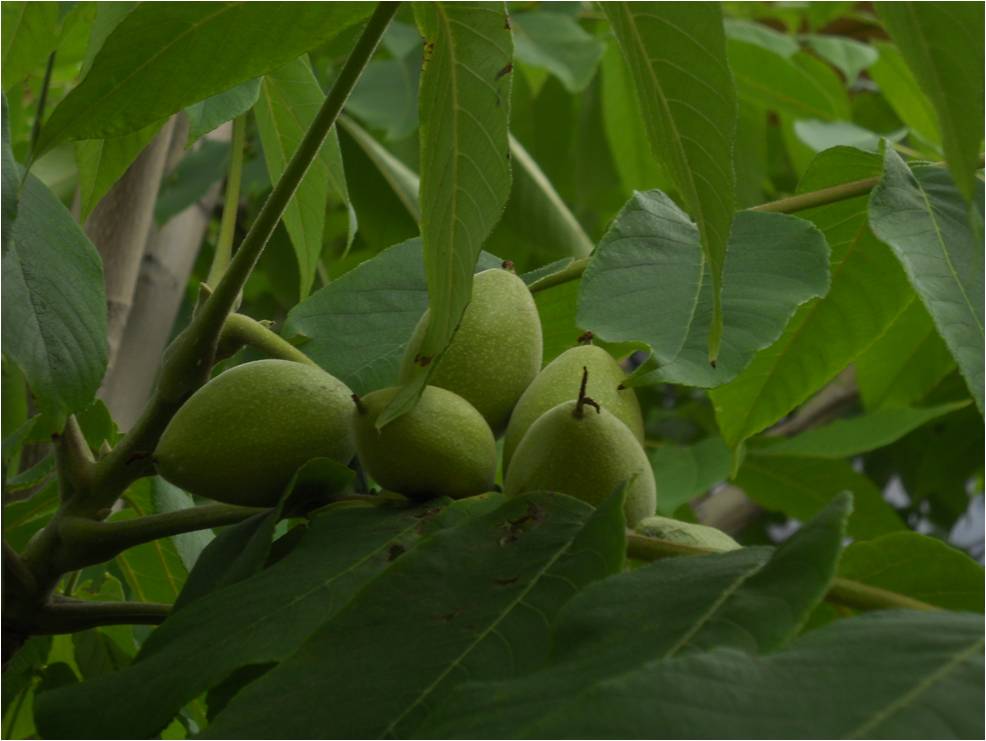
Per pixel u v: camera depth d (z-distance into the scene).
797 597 0.46
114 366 0.81
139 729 0.50
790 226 0.58
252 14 0.55
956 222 0.57
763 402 0.68
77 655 0.71
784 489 1.06
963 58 0.49
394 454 0.56
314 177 0.72
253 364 0.59
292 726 0.47
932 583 0.54
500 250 1.20
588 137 1.30
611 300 0.57
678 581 0.48
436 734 0.44
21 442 0.64
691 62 0.52
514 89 1.28
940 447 1.34
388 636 0.50
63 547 0.58
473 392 0.60
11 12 0.66
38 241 0.58
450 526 0.55
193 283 1.33
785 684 0.43
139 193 0.78
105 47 0.55
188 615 0.53
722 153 0.52
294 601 0.53
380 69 1.07
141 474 0.59
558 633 0.47
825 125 1.09
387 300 0.68
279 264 1.16
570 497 0.54
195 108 0.66
